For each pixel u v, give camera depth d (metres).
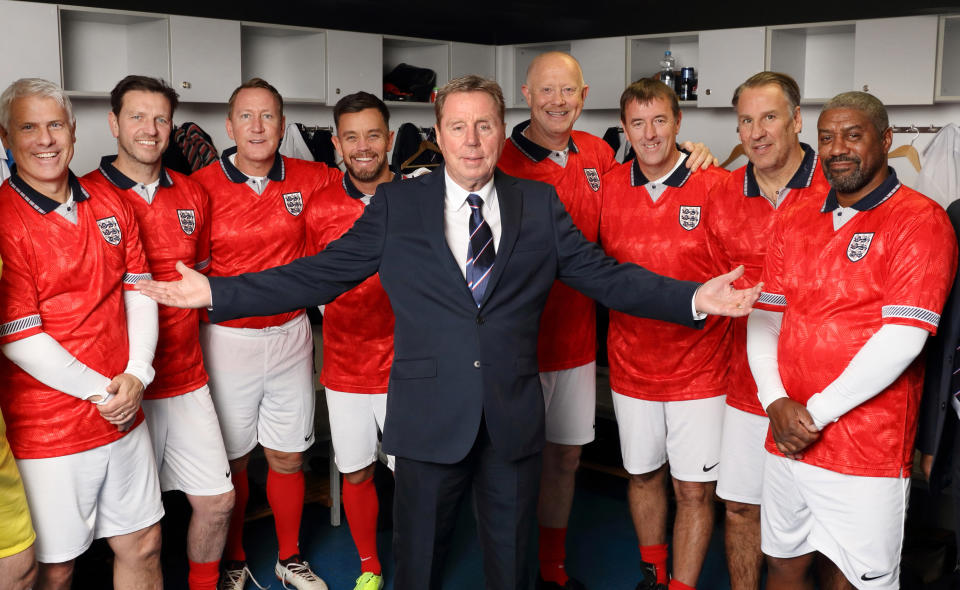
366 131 2.89
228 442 3.07
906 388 2.11
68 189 2.37
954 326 2.05
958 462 2.13
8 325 2.19
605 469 4.11
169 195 2.79
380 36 4.75
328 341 3.05
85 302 2.34
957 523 2.15
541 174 2.86
